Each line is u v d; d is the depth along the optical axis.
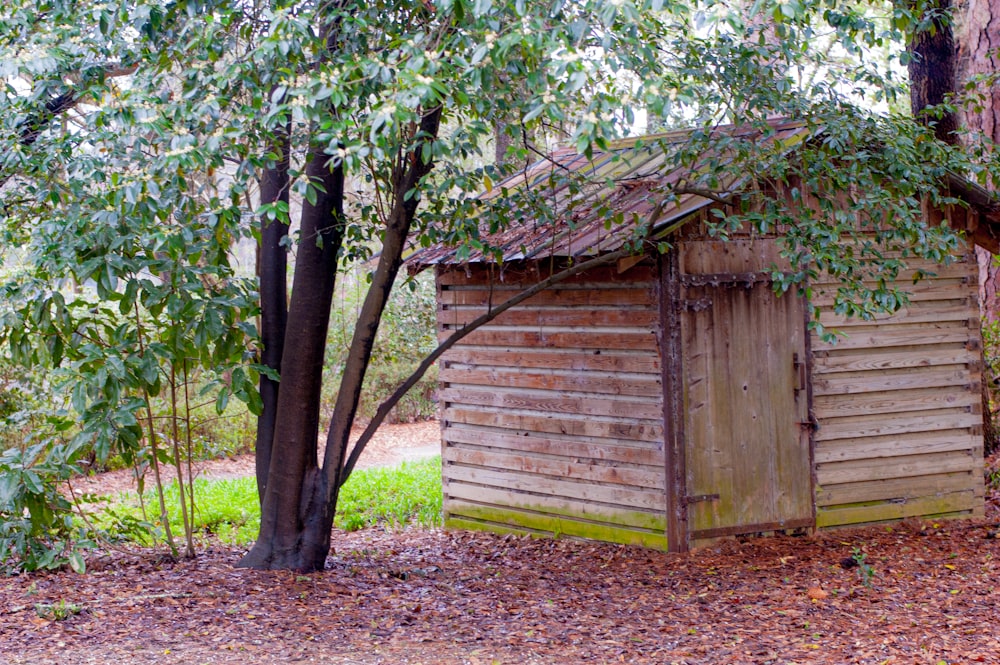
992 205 9.23
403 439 20.09
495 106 6.80
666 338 8.49
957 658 5.50
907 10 7.11
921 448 9.43
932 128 9.57
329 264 7.44
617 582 7.78
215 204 6.20
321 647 5.71
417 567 8.35
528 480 9.75
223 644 5.62
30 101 6.44
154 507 11.73
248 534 10.19
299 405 7.48
